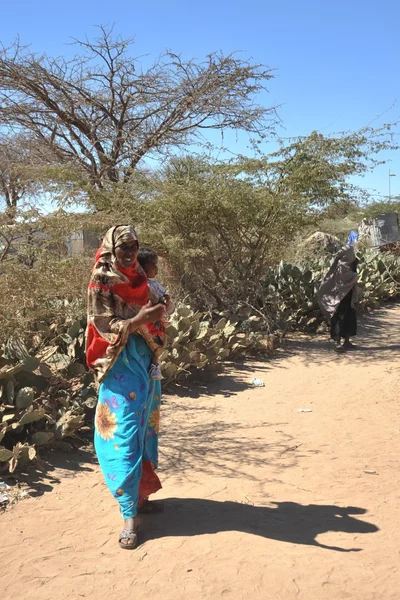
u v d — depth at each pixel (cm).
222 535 377
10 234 629
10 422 516
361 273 1387
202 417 640
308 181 1000
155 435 401
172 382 757
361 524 391
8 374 522
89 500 436
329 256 1481
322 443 554
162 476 482
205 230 1019
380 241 2153
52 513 416
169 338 752
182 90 1464
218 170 1027
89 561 351
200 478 477
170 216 991
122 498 367
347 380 801
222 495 443
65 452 529
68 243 710
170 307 411
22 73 1394
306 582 323
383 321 1265
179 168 1108
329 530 383
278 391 748
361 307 1345
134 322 358
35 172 1080
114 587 324
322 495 439
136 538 367
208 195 969
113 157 1484
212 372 797
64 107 1462
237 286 1053
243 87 1477
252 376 823
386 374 822
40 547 370
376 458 512
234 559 347
